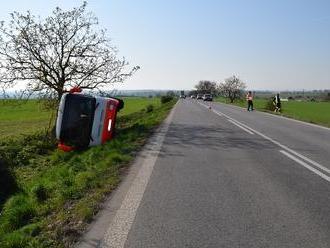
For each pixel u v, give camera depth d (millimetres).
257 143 15547
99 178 9297
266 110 45750
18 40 20812
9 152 16828
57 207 7402
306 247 5234
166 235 5680
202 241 5449
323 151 13516
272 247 5234
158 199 7488
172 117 31328
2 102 21531
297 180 9078
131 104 77500
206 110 44406
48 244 5488
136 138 16688
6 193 11258
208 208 6926
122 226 6066
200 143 15438
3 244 5605
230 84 100250
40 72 21594
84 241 5535
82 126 16234
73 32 21719
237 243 5367
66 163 13391
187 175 9586
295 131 20531
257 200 7422
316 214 6602
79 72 22156
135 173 9836
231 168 10484
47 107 22188
